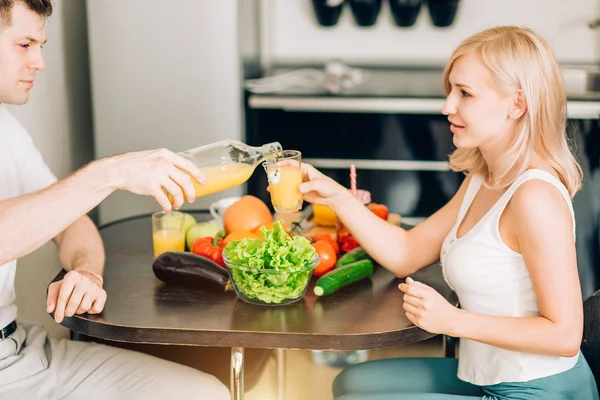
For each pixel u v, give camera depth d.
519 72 1.57
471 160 1.77
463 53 1.62
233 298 1.70
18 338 1.83
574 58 3.95
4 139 1.93
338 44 4.08
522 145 1.59
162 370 1.84
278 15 4.07
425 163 3.46
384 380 1.79
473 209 1.75
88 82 3.48
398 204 3.52
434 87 3.62
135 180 1.54
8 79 1.73
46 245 2.74
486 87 1.60
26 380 1.78
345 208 1.87
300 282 1.64
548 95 1.58
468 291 1.67
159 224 1.93
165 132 3.37
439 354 2.90
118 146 3.39
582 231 3.36
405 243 1.87
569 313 1.51
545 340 1.51
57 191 1.50
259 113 3.46
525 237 1.54
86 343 1.95
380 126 3.44
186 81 3.32
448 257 1.69
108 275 1.84
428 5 3.86
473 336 1.53
